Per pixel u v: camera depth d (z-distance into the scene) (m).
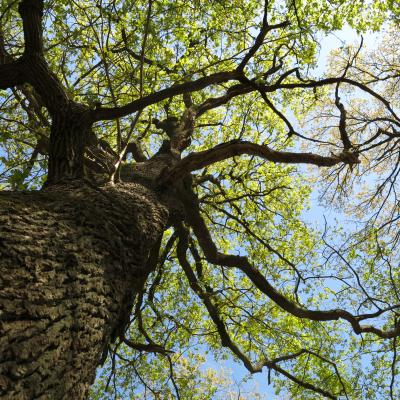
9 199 3.01
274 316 8.71
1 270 2.30
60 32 5.92
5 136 5.58
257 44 5.08
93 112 4.47
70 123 4.42
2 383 1.90
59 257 2.72
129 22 5.63
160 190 5.11
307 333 8.56
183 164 4.98
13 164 5.88
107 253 3.25
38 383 2.10
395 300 8.25
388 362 8.20
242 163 9.91
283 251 9.45
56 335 2.35
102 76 6.48
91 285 2.88
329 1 6.66
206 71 7.44
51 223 2.97
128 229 3.74
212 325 9.12
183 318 8.68
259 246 9.58
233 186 9.23
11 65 4.44
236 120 9.55
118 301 3.21
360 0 6.94
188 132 6.86
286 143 9.43
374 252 8.33
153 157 6.30
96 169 5.56
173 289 9.12
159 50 6.59
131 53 5.99
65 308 2.53
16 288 2.27
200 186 9.52
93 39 6.45
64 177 4.08
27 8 4.26
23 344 2.10
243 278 9.74
